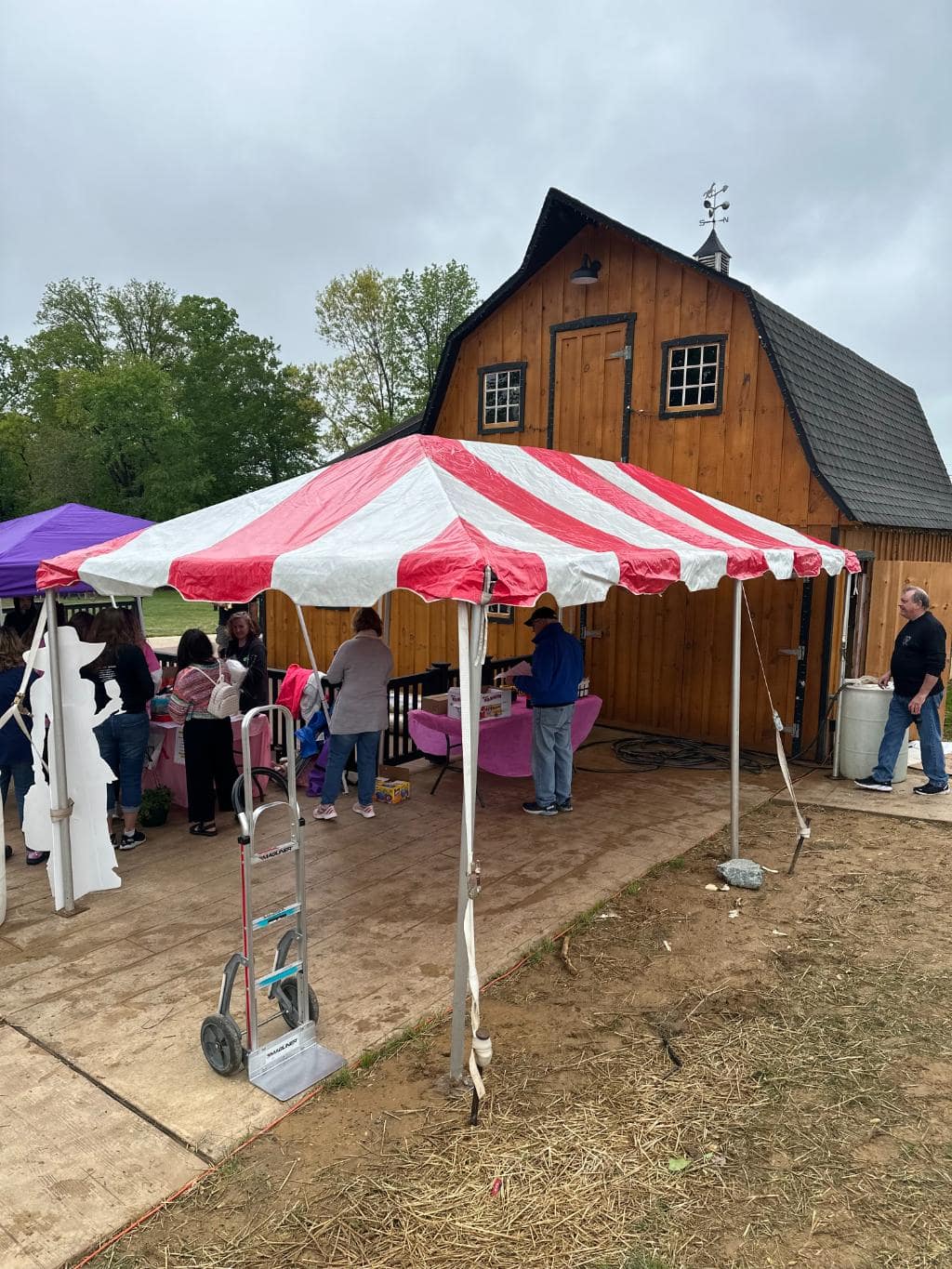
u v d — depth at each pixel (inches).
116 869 231.8
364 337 1685.5
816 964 185.5
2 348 2401.6
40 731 204.7
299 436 2074.3
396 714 337.4
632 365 392.2
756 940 196.9
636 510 248.4
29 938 191.5
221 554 178.9
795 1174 121.3
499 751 300.0
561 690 273.6
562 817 281.4
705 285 369.4
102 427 1967.3
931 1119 133.7
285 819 275.6
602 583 170.7
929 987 175.5
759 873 226.7
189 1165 121.2
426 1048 151.2
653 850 252.8
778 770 341.4
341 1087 139.6
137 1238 108.3
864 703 323.6
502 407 442.3
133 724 240.4
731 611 372.5
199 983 172.1
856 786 322.7
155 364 2145.7
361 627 264.1
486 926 199.9
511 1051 150.9
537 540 170.2
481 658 139.8
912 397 595.5
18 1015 159.6
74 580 200.2
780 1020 162.4
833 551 298.4
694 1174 121.0
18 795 232.7
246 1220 111.3
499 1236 109.4
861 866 243.9
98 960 181.2
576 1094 138.8
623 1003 168.2
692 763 348.5
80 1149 124.1
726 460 369.4
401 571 144.6
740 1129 131.0
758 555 240.4
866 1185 119.0
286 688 287.7
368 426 1724.9
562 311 414.6
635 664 403.5
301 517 193.2
